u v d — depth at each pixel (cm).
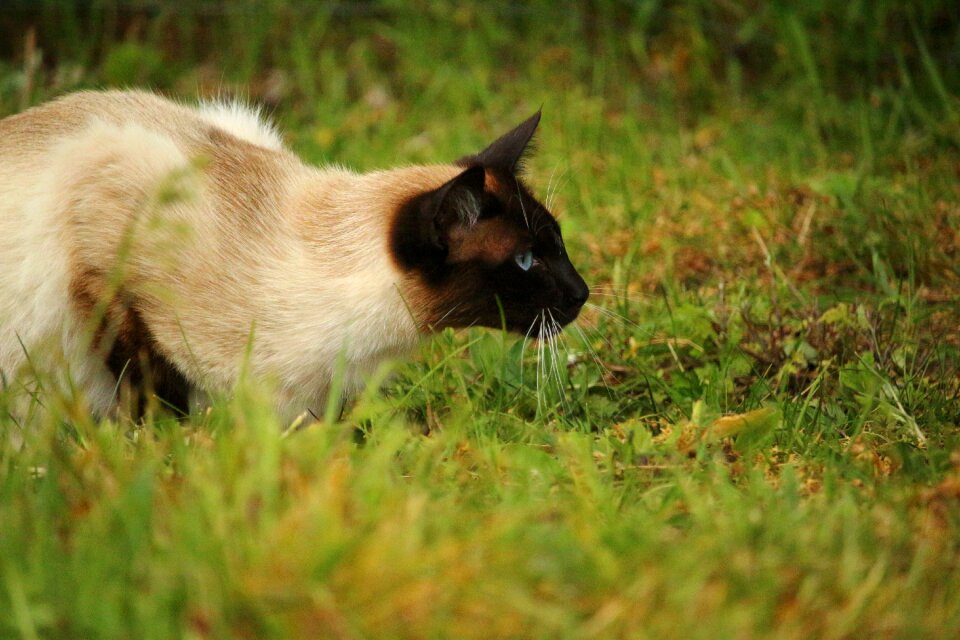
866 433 608
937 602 418
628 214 937
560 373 681
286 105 1216
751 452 562
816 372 695
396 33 1285
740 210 935
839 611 400
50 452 460
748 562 412
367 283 615
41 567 388
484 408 649
